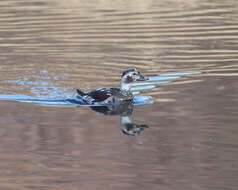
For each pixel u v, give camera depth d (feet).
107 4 126.21
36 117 54.19
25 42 89.76
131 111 55.88
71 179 38.73
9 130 49.78
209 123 50.14
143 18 107.34
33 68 74.84
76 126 50.98
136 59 78.43
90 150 44.60
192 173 39.24
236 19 104.42
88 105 59.47
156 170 39.91
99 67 75.00
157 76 69.51
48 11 117.39
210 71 70.69
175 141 45.93
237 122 50.03
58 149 44.98
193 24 101.24
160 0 131.75
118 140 46.83
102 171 40.14
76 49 84.99
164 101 58.49
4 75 71.77
